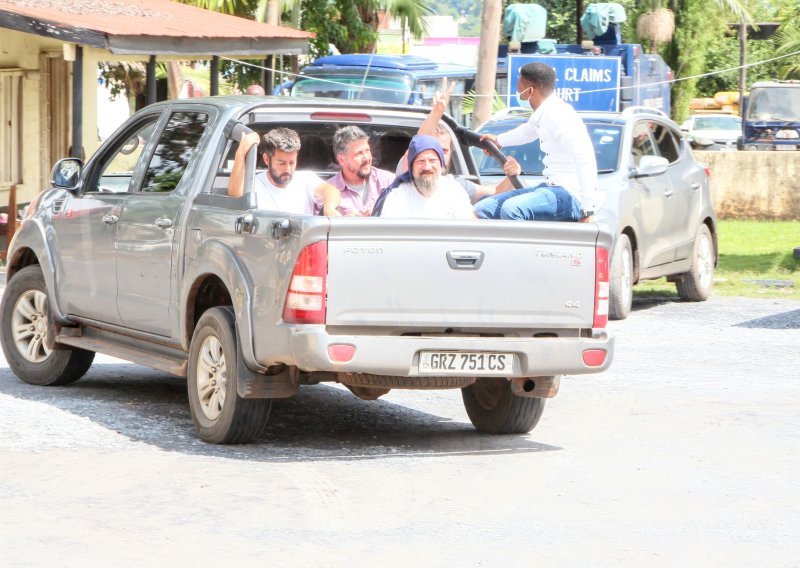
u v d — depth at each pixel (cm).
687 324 3284
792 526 1474
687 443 1917
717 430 2012
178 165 2017
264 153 1986
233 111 1959
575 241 1791
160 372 2481
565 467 1750
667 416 2120
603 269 1812
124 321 2086
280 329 1692
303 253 1667
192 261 1883
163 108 2108
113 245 2089
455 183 1936
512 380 1848
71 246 2205
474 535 1416
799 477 1711
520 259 1759
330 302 1675
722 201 6600
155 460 1725
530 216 1980
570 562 1325
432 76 5856
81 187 2220
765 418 2109
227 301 1966
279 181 1931
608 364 1822
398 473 1697
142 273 2017
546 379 1856
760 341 3000
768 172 6531
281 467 1709
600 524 1470
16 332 2312
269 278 1719
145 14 4719
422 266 1711
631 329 3183
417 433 1986
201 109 2017
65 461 1703
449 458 1797
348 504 1534
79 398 2159
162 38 4275
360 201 2020
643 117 3606
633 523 1477
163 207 1980
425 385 1778
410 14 7175
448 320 1728
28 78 4934
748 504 1569
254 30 4925
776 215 6544
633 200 3362
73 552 1328
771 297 3912
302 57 7119
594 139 3456
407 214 1888
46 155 5031
